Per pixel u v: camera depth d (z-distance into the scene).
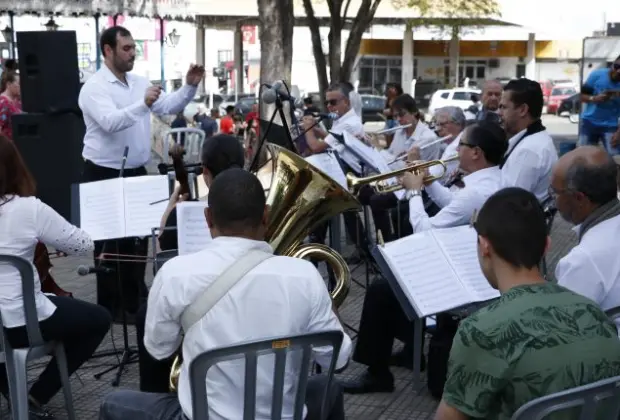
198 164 4.51
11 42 14.27
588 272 2.90
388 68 35.88
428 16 19.23
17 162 3.48
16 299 3.39
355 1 15.26
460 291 3.62
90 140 5.52
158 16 13.81
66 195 7.76
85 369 4.55
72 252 3.59
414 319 3.67
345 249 7.16
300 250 3.04
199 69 5.68
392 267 3.63
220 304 2.42
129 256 4.25
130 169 5.60
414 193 4.27
